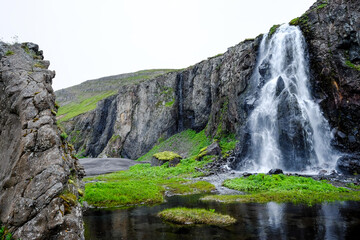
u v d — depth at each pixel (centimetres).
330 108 3178
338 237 1011
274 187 2183
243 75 4684
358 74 2944
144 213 1558
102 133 9825
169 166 4219
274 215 1361
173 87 7688
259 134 3694
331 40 3347
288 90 3491
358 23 3117
